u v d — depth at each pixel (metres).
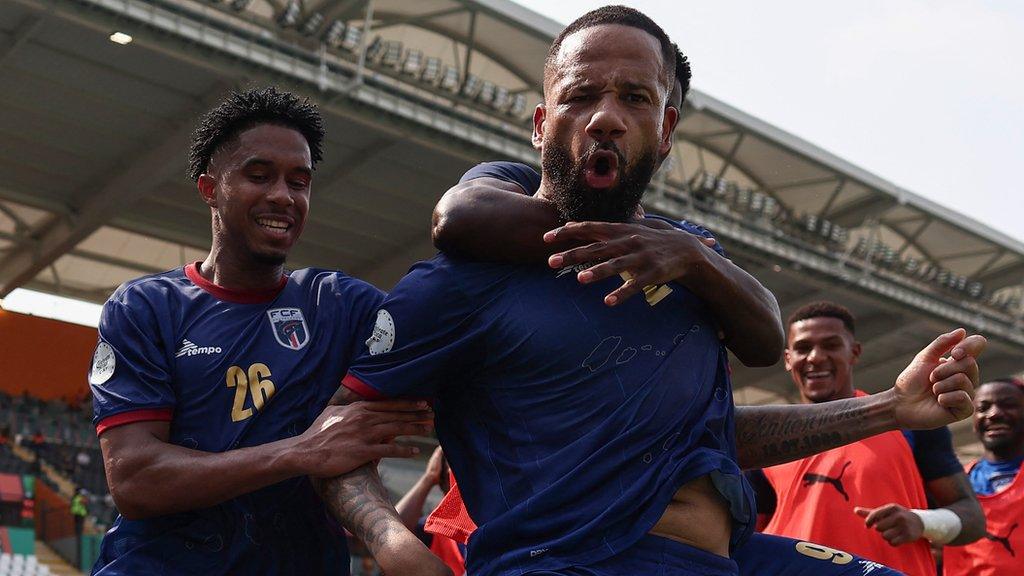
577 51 2.25
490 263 2.31
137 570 2.68
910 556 4.51
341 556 2.85
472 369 2.32
